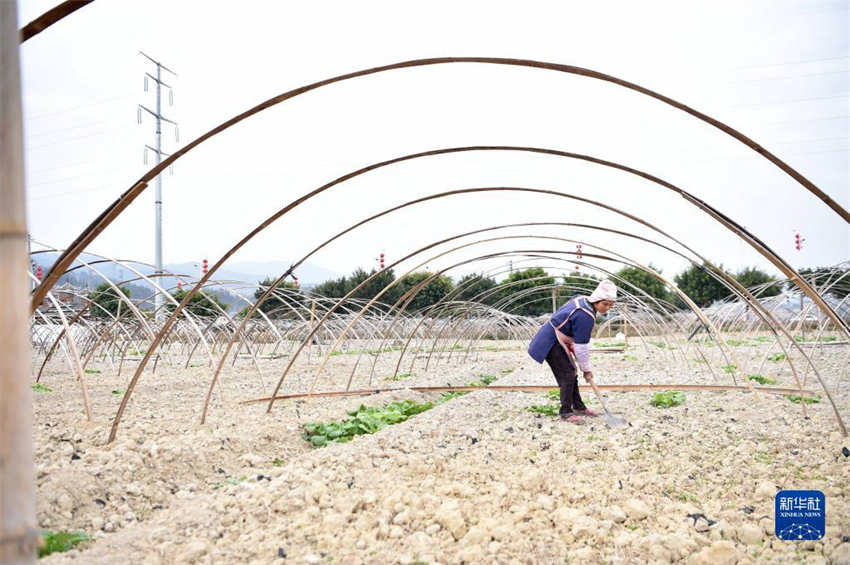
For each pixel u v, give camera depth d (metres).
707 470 5.32
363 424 7.65
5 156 1.64
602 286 7.71
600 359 17.77
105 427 7.21
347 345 22.38
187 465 5.68
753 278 38.34
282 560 3.58
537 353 7.84
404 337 23.08
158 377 14.19
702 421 7.48
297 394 10.79
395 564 3.53
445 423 7.69
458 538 3.98
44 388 11.11
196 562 3.58
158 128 39.25
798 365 14.26
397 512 4.34
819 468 5.23
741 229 5.62
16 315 1.64
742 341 22.81
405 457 5.70
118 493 4.80
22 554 1.62
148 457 5.54
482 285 35.47
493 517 4.27
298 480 5.00
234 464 6.07
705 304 39.25
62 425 7.41
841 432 6.37
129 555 3.65
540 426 7.55
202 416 7.75
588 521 4.06
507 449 6.20
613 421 7.38
